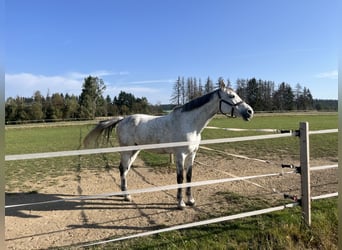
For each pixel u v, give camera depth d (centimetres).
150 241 354
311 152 1034
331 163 839
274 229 361
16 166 947
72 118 5288
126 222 425
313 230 356
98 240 366
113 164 955
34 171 862
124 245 347
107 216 453
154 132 493
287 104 6881
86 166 929
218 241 348
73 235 385
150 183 672
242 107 467
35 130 3058
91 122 4347
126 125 533
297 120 3366
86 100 5697
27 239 375
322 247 325
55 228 410
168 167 839
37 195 598
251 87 6425
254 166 830
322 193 527
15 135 2422
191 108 472
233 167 827
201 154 1084
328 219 387
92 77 5959
